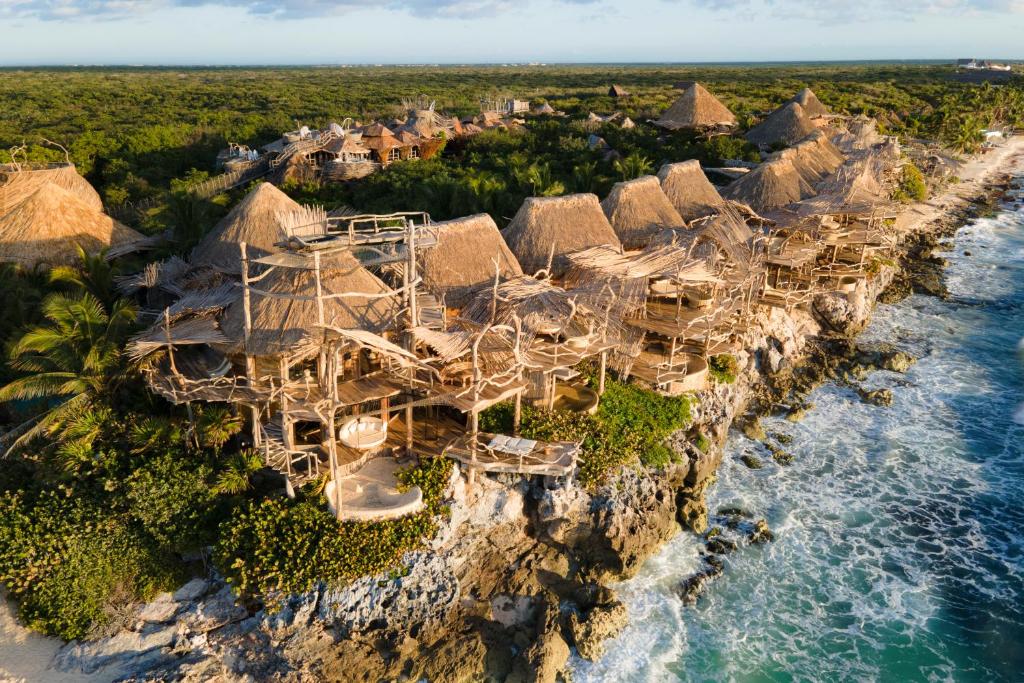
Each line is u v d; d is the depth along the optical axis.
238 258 30.00
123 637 21.47
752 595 25.45
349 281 23.48
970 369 40.81
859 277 42.56
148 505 22.70
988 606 25.03
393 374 23.97
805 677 22.36
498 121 81.44
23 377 26.23
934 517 29.30
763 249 38.78
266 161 63.53
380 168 61.56
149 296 31.84
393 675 21.17
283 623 21.25
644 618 24.33
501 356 25.64
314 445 23.95
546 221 32.16
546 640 22.36
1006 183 84.69
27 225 35.69
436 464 24.62
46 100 125.56
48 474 23.86
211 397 22.55
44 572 22.41
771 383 38.56
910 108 116.00
